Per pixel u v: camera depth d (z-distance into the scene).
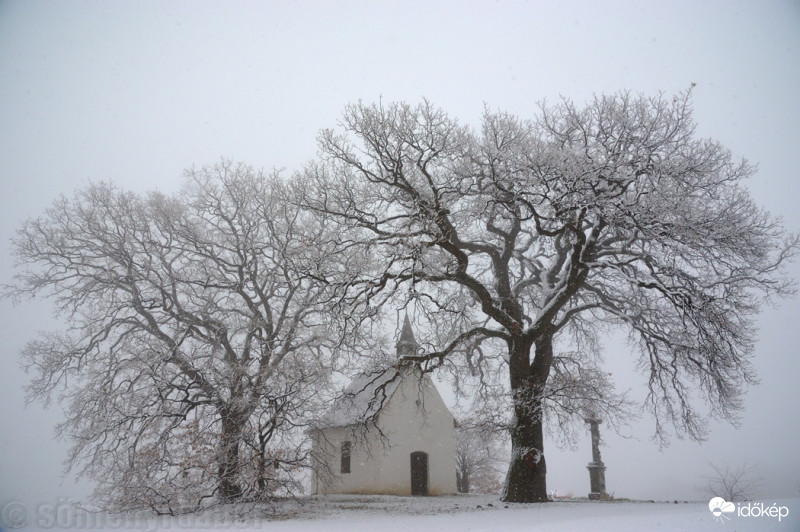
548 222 26.81
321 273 24.81
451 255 26.59
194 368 26.58
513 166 23.44
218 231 32.12
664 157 23.72
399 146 23.59
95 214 31.58
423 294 23.86
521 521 16.14
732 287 23.92
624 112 24.25
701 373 24.34
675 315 25.42
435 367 25.42
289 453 23.58
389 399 38.72
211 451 22.56
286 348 26.98
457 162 24.83
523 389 24.84
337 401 26.48
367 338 28.33
